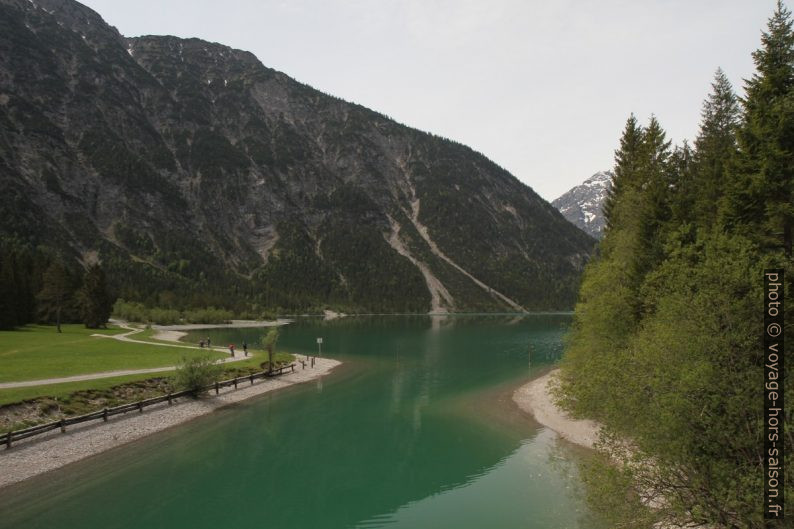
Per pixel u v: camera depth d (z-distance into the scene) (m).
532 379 56.47
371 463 29.92
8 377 40.69
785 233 24.31
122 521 21.86
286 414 41.81
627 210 43.19
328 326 167.00
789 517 13.64
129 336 89.56
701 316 17.20
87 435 32.62
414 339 113.25
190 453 31.42
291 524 21.83
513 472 27.59
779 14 25.38
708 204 33.81
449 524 21.41
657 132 44.12
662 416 15.45
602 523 20.59
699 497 15.13
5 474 26.03
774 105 24.41
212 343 94.88
